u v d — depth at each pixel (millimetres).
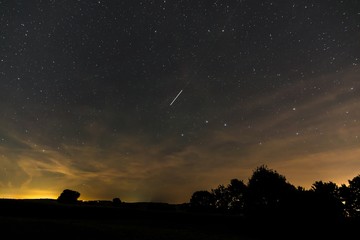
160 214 23672
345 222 17234
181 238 13789
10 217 17391
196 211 28844
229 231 18172
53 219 18797
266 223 18031
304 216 17219
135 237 13000
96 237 12266
